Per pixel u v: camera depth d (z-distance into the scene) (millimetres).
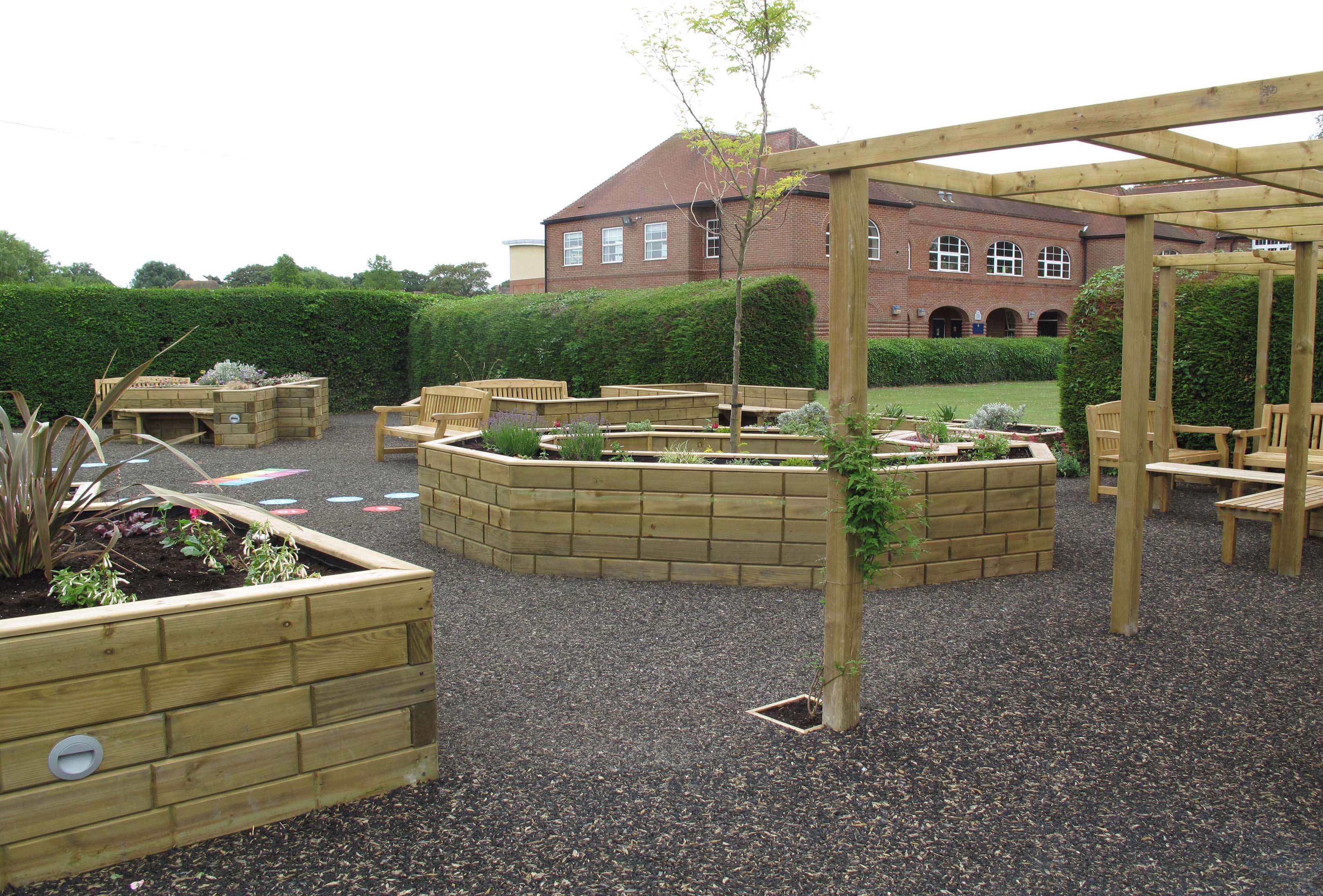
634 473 5219
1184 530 6855
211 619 2393
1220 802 2756
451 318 18375
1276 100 2438
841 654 3219
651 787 2805
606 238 32281
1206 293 9094
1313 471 7141
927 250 34500
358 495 8367
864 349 3201
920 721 3334
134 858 2346
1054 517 5594
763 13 6859
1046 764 2992
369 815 2602
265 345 17844
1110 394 9656
